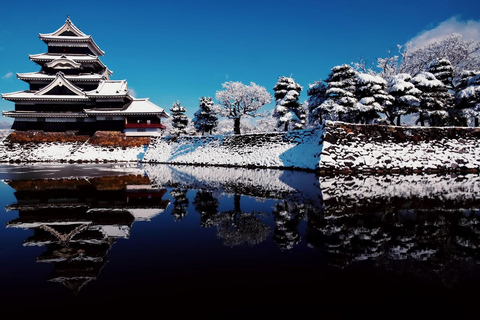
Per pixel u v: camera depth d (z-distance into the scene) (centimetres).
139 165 2544
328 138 1866
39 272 367
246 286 326
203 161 2653
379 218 649
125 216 695
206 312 272
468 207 749
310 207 782
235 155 2566
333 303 288
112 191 1094
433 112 2331
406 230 552
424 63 3569
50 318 262
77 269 376
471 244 468
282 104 3184
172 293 310
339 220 636
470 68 3438
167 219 662
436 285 327
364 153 1803
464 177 1448
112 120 3656
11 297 303
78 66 4047
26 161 2986
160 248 459
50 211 745
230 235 533
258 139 2616
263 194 1020
